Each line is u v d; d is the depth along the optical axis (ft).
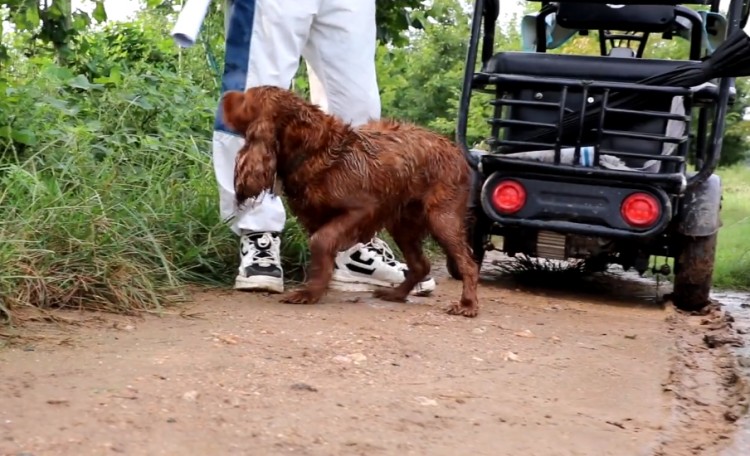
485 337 14.25
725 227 32.96
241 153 14.93
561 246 20.12
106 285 14.44
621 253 20.48
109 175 17.72
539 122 19.75
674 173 18.40
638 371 13.09
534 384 11.98
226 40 16.51
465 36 44.11
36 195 15.89
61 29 23.16
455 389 11.37
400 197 15.48
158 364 11.32
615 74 19.06
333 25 16.52
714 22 22.65
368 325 14.20
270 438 9.22
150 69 25.54
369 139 15.21
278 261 16.62
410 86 44.11
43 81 21.24
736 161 75.05
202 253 17.37
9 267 13.61
